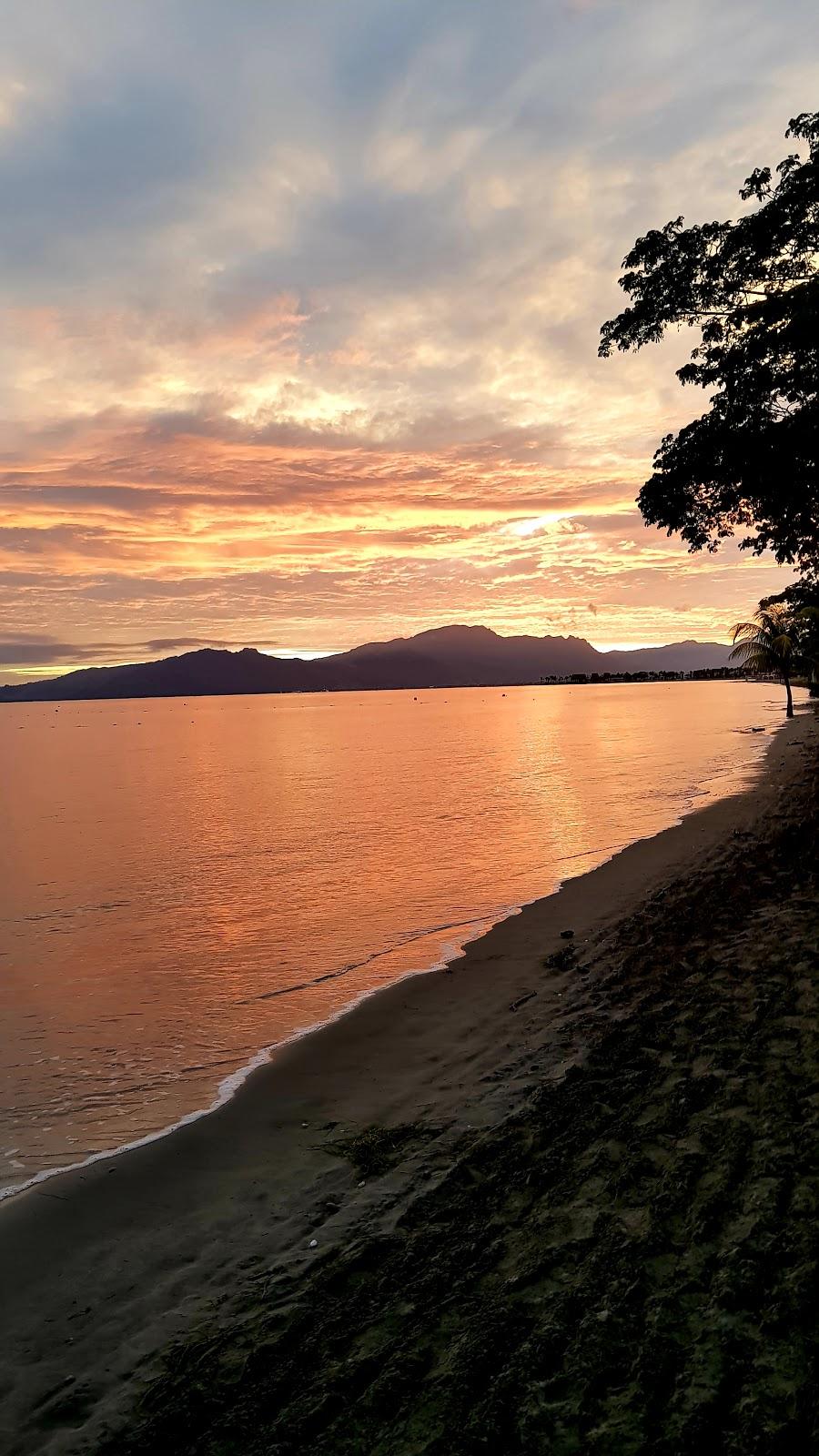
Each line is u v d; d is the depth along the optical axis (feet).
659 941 33.14
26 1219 17.74
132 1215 17.85
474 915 42.50
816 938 28.60
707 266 41.68
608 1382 10.89
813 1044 20.06
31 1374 13.23
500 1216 15.71
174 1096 24.25
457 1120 20.68
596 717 266.98
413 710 469.16
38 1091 24.76
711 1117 17.58
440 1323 12.82
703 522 46.52
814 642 163.53
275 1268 15.46
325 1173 18.97
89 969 36.96
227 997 32.78
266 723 375.25
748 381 39.93
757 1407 9.98
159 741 261.65
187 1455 11.14
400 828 72.38
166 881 55.83
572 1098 20.10
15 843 74.02
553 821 71.61
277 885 53.06
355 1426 11.02
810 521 45.65
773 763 106.01
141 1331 14.10
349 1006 30.78
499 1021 27.58
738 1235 13.34
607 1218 14.82
